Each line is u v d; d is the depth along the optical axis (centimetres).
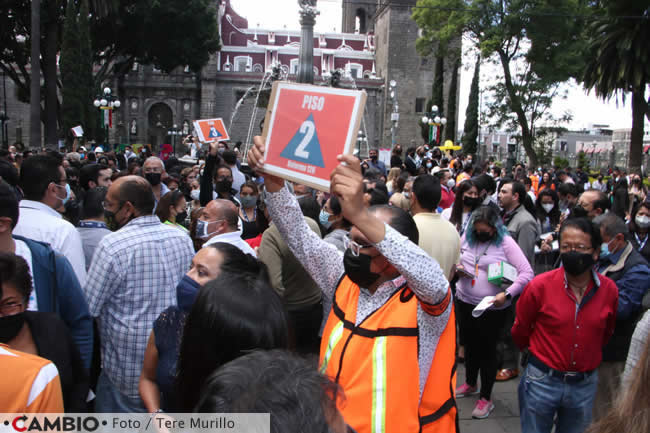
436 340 228
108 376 357
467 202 625
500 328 520
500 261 519
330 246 275
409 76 6456
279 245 431
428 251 445
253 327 184
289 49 6819
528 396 380
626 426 155
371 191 548
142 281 354
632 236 568
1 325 250
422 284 209
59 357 268
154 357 277
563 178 1944
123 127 6131
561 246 356
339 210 488
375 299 236
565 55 3375
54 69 3338
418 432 215
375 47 7081
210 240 420
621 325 403
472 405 544
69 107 3431
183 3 3916
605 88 3278
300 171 236
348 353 227
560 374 364
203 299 192
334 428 125
